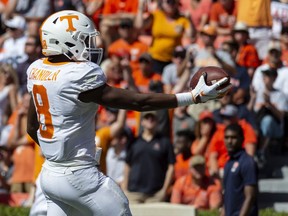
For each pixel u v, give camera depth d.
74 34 19.81
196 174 36.56
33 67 20.34
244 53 42.69
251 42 45.28
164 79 42.69
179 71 42.16
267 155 40.53
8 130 41.09
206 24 46.91
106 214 19.86
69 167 19.80
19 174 39.78
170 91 42.28
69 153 19.77
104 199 19.83
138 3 48.28
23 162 39.78
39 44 44.91
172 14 45.44
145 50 44.47
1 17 48.38
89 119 19.84
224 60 41.09
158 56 44.75
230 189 28.31
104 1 48.66
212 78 19.16
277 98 41.69
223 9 46.50
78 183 19.77
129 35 44.41
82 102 19.52
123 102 19.38
